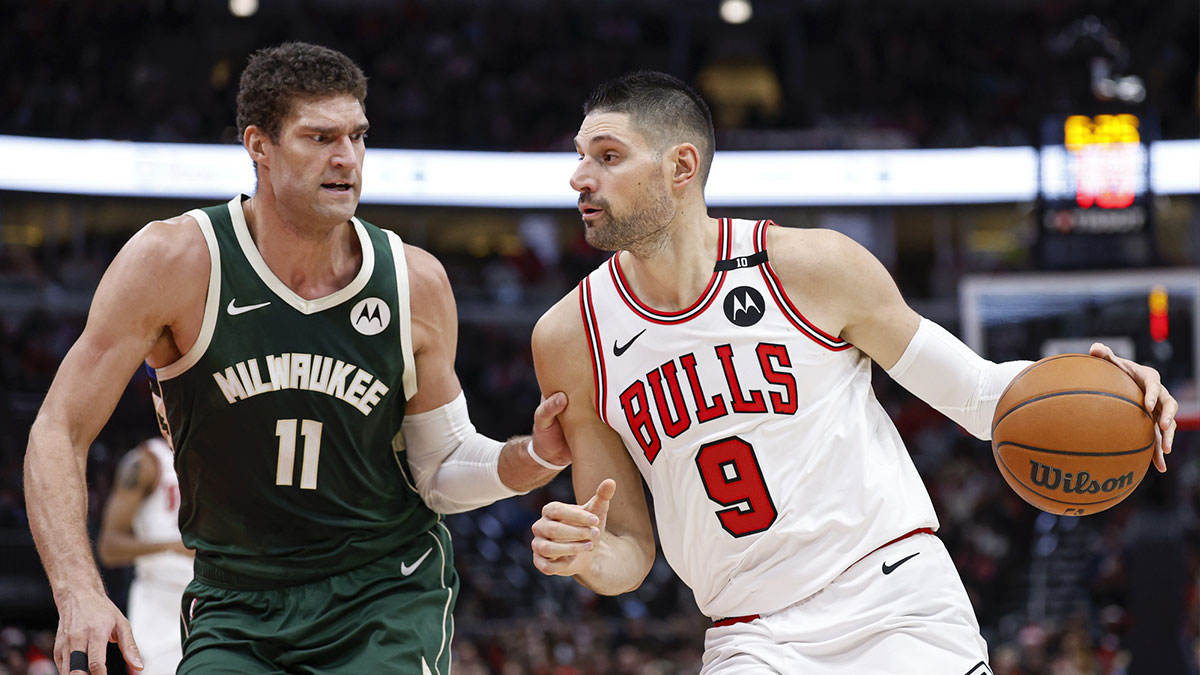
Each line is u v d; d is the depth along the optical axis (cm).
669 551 286
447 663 295
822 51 1962
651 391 275
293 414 279
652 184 268
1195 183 1377
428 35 1894
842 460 271
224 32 1822
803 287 273
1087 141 915
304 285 282
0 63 1697
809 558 268
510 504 1514
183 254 274
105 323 268
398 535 295
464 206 1455
